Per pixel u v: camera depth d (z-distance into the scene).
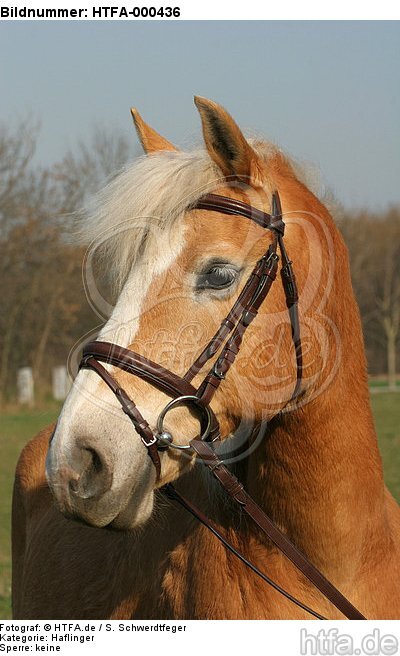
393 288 35.56
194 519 2.93
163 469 2.49
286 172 2.79
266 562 2.72
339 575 2.66
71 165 23.48
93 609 3.28
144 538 3.10
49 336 25.23
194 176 2.54
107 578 3.27
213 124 2.52
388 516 2.91
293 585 2.70
